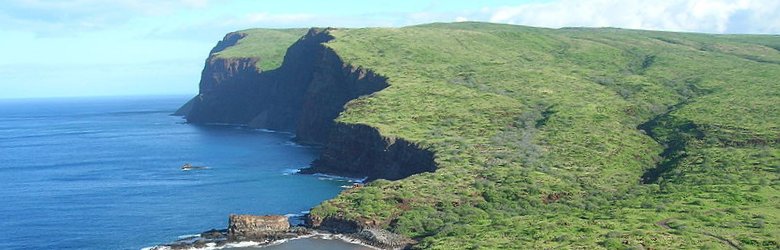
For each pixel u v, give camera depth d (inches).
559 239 4101.9
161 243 5098.4
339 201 5561.0
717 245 3850.9
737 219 4446.4
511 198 5497.1
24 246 5118.1
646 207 4968.0
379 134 7834.6
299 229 5201.8
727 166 6127.0
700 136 7377.0
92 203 6653.5
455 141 7396.7
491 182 5821.9
